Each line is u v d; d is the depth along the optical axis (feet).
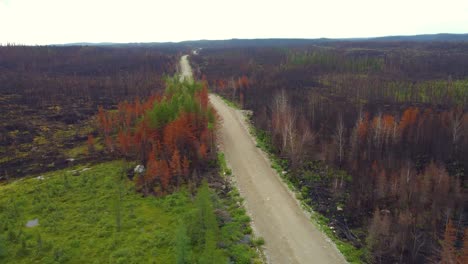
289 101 260.83
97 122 252.01
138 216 124.57
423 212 128.77
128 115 228.43
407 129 199.82
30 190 149.07
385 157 172.45
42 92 337.31
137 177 154.40
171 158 160.66
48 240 109.60
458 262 95.04
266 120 223.92
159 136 172.65
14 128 239.71
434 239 115.44
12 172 174.09
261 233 113.80
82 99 327.06
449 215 128.16
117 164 176.86
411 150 182.39
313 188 150.00
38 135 232.12
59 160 188.75
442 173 145.59
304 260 100.73
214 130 189.16
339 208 133.59
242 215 123.75
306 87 364.58
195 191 142.00
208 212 112.06
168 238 108.47
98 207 131.75
